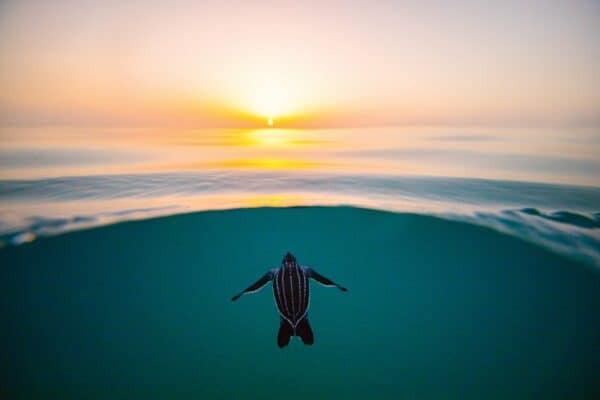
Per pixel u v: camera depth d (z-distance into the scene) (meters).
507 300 5.13
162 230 6.73
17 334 4.55
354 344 4.50
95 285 5.41
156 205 7.51
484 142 9.91
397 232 6.70
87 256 5.98
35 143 9.62
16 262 5.71
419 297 5.24
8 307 4.96
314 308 5.06
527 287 5.34
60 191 7.89
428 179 8.59
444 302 5.13
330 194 8.02
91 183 8.33
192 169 9.49
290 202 7.62
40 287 5.31
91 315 4.90
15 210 7.05
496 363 4.21
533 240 6.18
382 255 6.13
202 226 6.86
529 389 3.87
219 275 5.72
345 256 6.12
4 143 9.32
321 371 4.15
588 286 5.28
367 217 7.13
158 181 8.66
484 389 3.89
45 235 6.41
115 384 3.96
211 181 8.73
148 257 6.03
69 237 6.41
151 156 10.45
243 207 7.40
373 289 5.41
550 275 5.52
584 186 7.48
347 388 3.93
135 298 5.21
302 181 8.76
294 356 4.37
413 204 7.49
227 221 7.04
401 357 4.32
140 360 4.27
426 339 4.56
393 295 5.29
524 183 7.90
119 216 7.07
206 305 5.12
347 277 5.66
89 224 6.78
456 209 7.19
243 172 9.34
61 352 4.34
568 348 4.36
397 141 11.30
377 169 9.42
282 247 6.35
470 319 4.84
